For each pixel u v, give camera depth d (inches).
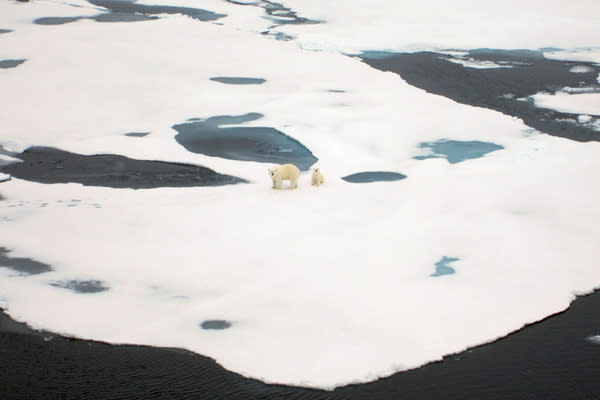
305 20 1950.1
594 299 528.7
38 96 1130.7
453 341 467.8
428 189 747.4
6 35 1509.6
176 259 579.5
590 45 1617.9
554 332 484.7
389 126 997.8
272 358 445.4
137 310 502.9
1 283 539.5
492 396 418.9
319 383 422.0
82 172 828.0
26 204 710.5
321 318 489.4
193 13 1967.3
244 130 997.8
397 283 540.1
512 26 1846.7
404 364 442.6
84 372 435.8
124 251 595.8
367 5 2144.4
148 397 412.8
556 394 422.0
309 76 1316.4
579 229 647.1
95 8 1937.7
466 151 898.7
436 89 1267.2
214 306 505.4
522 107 1144.2
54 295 523.8
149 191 754.2
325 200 720.3
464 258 585.9
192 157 872.3
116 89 1186.0
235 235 627.2
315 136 952.3
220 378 428.8
